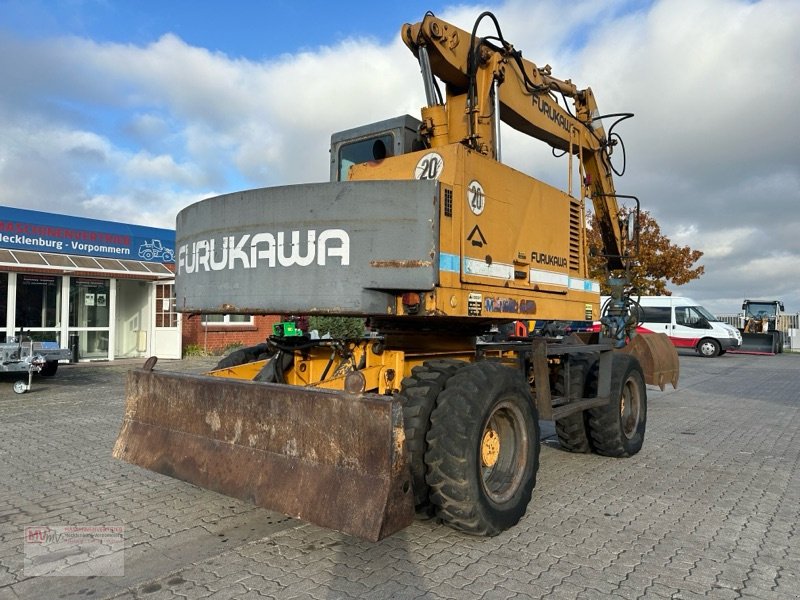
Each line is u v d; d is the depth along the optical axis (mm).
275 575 3557
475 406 3883
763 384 14531
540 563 3764
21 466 5977
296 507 3521
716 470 6160
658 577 3586
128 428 4742
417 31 4938
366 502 3289
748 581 3549
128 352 18031
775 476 5934
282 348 5113
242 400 3971
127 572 3598
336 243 3879
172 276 16891
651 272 29953
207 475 4051
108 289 17047
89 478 5570
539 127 6207
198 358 17672
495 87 5340
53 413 8898
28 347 11352
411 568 3660
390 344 4809
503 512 4098
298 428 3668
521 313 4867
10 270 13992
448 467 3814
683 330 24969
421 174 4379
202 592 3336
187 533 4238
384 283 3805
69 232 15969
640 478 5836
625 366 6523
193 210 4637
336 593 3320
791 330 34469
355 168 4883
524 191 5004
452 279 3977
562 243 5695
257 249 4109
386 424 3307
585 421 6492
